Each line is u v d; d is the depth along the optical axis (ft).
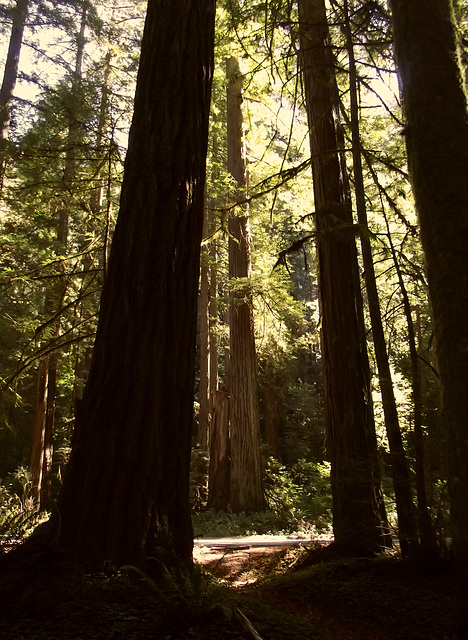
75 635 9.75
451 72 12.72
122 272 16.38
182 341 16.46
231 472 47.98
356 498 22.43
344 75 30.17
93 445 14.74
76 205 30.86
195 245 17.60
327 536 34.88
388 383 19.45
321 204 26.73
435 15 13.07
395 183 25.38
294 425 76.02
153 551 13.84
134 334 15.67
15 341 41.45
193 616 11.17
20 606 10.92
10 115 47.19
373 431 24.04
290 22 23.97
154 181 17.02
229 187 45.52
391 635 12.92
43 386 48.47
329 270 26.00
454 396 11.21
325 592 16.97
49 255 42.73
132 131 17.95
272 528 40.29
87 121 29.99
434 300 12.01
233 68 43.57
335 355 24.85
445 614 13.71
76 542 13.57
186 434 16.14
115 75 44.68
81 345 36.63
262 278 47.93
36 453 47.29
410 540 18.03
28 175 30.01
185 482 15.72
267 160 49.34
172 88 17.99
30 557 12.75
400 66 13.71
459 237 11.70
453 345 11.35
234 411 48.93
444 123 12.38
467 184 11.96
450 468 11.32
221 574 23.25
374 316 20.12
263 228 56.08
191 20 18.88
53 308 36.91
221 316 79.10
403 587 16.40
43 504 44.86
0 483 48.98
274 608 14.53
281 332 57.88
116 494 14.16
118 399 15.10
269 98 45.96
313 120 28.27
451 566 17.46
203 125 18.57
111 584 12.39
